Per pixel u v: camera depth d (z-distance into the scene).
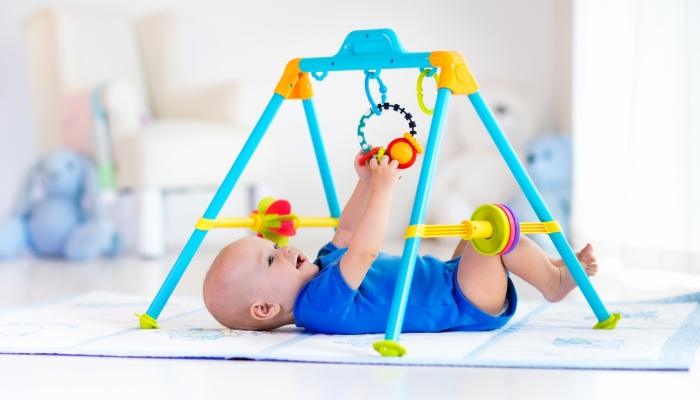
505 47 3.56
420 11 3.60
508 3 3.54
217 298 1.25
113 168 2.95
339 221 1.40
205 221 1.33
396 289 1.07
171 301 1.72
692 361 0.97
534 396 0.84
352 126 3.57
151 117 3.32
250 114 3.17
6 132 3.68
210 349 1.10
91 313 1.52
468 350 1.06
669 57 2.09
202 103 3.18
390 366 0.98
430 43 3.61
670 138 2.09
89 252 2.88
